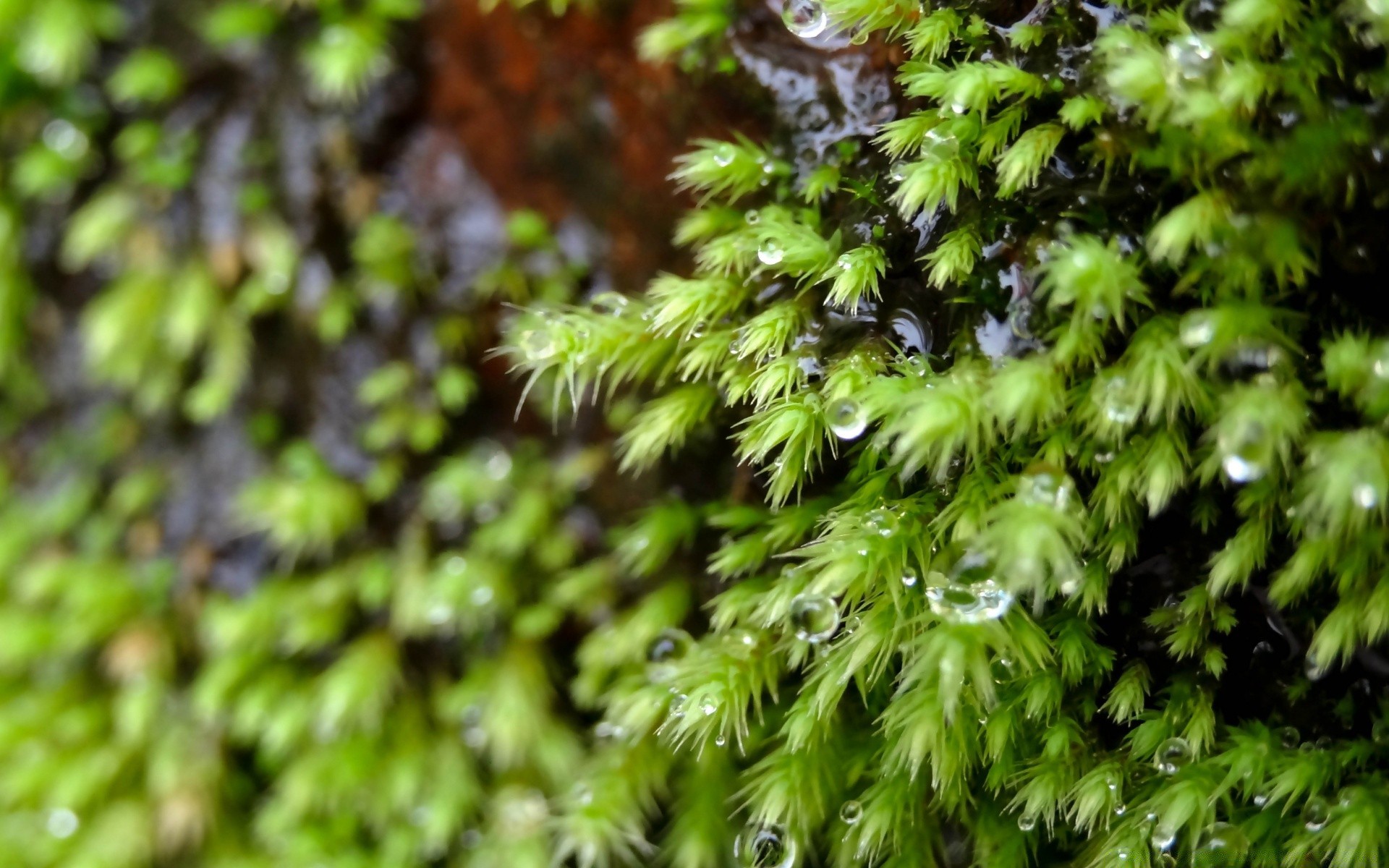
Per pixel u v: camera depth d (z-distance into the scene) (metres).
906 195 0.14
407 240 0.15
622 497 0.15
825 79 0.15
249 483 0.16
